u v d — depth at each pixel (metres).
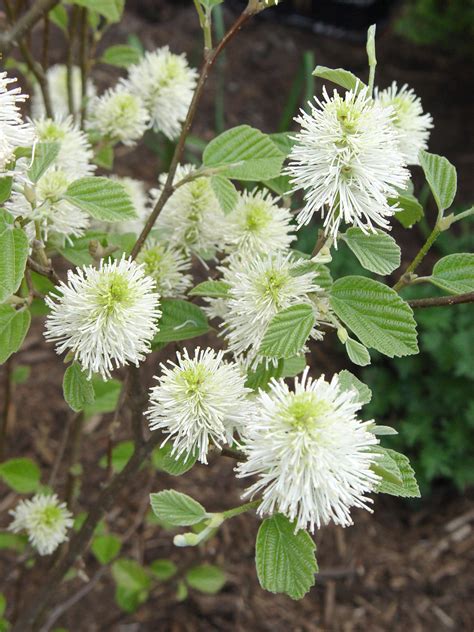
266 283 0.25
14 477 0.42
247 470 0.21
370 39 0.25
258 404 0.24
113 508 0.62
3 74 0.23
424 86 1.12
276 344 0.22
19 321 0.26
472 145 1.02
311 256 0.26
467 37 1.08
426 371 0.72
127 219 0.25
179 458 0.25
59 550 0.48
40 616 0.43
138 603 0.54
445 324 0.69
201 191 0.31
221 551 0.62
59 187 0.29
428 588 0.62
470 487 0.72
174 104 0.39
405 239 0.88
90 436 0.67
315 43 1.18
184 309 0.29
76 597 0.51
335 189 0.23
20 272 0.22
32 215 0.24
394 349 0.23
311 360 0.77
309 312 0.23
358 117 0.23
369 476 0.21
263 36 1.16
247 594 0.59
